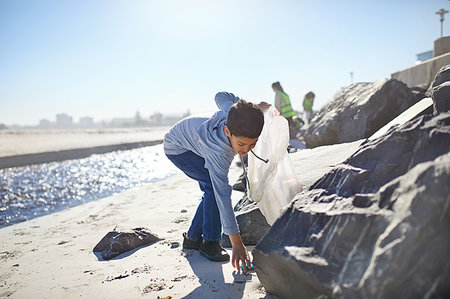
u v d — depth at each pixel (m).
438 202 1.16
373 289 1.16
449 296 1.05
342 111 6.84
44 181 8.32
